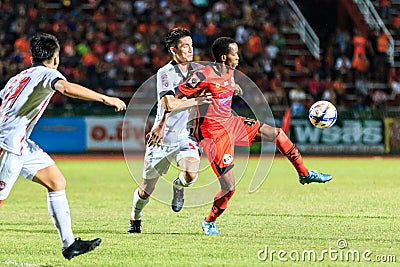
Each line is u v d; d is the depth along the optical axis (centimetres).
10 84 2345
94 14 10762
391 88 10575
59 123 8856
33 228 3156
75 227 3198
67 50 9975
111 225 3266
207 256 2462
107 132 8912
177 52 2859
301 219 3416
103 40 10262
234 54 2916
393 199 4281
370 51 10819
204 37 10519
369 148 9175
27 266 2305
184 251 2558
